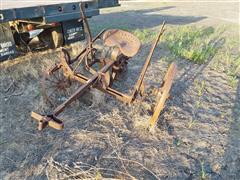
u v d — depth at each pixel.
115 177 2.97
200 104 4.61
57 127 2.78
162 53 7.13
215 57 7.05
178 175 3.03
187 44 8.03
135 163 3.19
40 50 6.58
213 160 3.28
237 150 3.46
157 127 3.86
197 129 3.90
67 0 6.82
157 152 3.38
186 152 3.40
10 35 5.35
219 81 5.61
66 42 6.46
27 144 3.59
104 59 4.54
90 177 2.96
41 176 3.05
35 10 5.07
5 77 5.20
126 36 4.48
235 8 17.62
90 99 4.51
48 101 4.40
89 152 3.37
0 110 4.34
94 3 6.21
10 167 3.23
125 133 3.75
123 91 4.93
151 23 11.69
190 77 5.71
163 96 3.47
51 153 3.38
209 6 18.88
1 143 3.64
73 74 4.27
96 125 3.90
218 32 9.98
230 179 3.01
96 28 10.05
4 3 6.27
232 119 4.21
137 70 5.90
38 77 5.25
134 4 20.89
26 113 4.27
